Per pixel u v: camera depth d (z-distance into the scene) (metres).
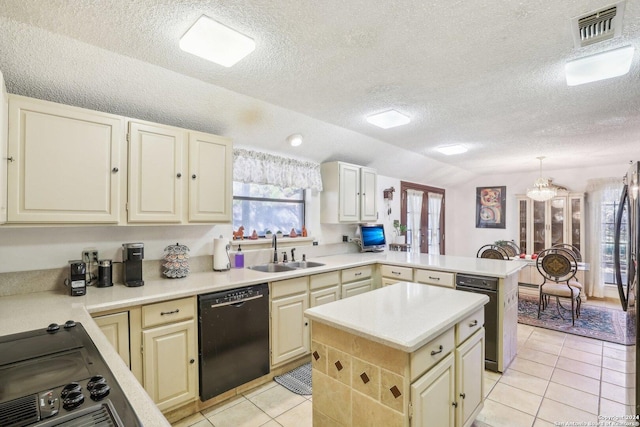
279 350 2.63
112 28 1.58
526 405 2.25
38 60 1.75
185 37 1.62
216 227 2.95
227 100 2.46
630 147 4.11
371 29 1.59
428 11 1.45
